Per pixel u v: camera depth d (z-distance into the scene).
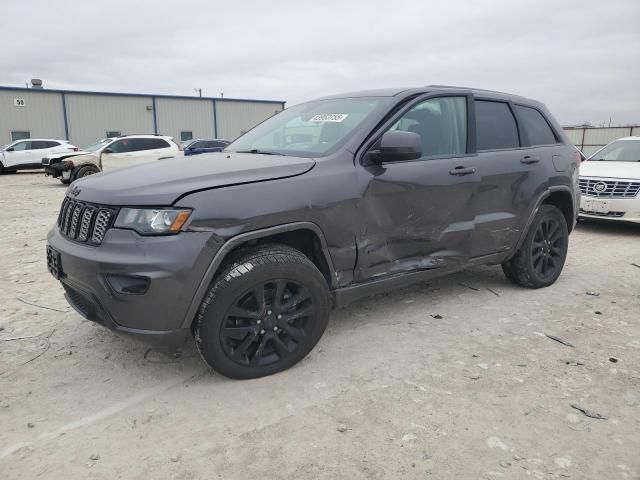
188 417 2.70
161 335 2.74
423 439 2.50
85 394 2.93
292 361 3.16
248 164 3.17
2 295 4.64
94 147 17.73
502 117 4.44
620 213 7.68
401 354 3.43
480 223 4.09
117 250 2.67
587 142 32.38
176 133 39.69
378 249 3.48
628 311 4.28
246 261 2.88
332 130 3.60
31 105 34.09
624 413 2.74
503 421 2.65
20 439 2.51
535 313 4.20
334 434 2.54
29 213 10.06
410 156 3.34
